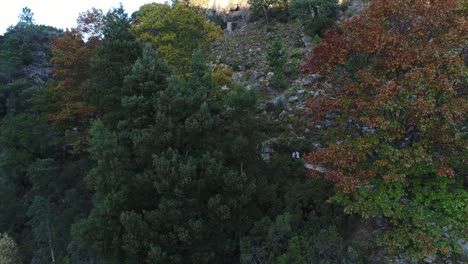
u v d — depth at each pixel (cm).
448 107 1030
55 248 2217
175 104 1559
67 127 2597
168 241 1435
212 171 1484
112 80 1830
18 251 2383
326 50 1309
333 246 1238
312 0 3447
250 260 1341
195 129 1540
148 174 1555
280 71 2816
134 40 1992
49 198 2428
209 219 1505
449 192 1185
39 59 5197
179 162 1491
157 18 2302
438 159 1132
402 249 1248
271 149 2012
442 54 1052
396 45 1158
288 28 4038
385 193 1225
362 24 1266
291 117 2327
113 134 1577
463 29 1048
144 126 1670
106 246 1502
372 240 1345
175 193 1433
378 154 1298
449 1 1088
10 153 2892
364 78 1173
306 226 1430
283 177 1752
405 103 1077
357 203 1228
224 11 5297
